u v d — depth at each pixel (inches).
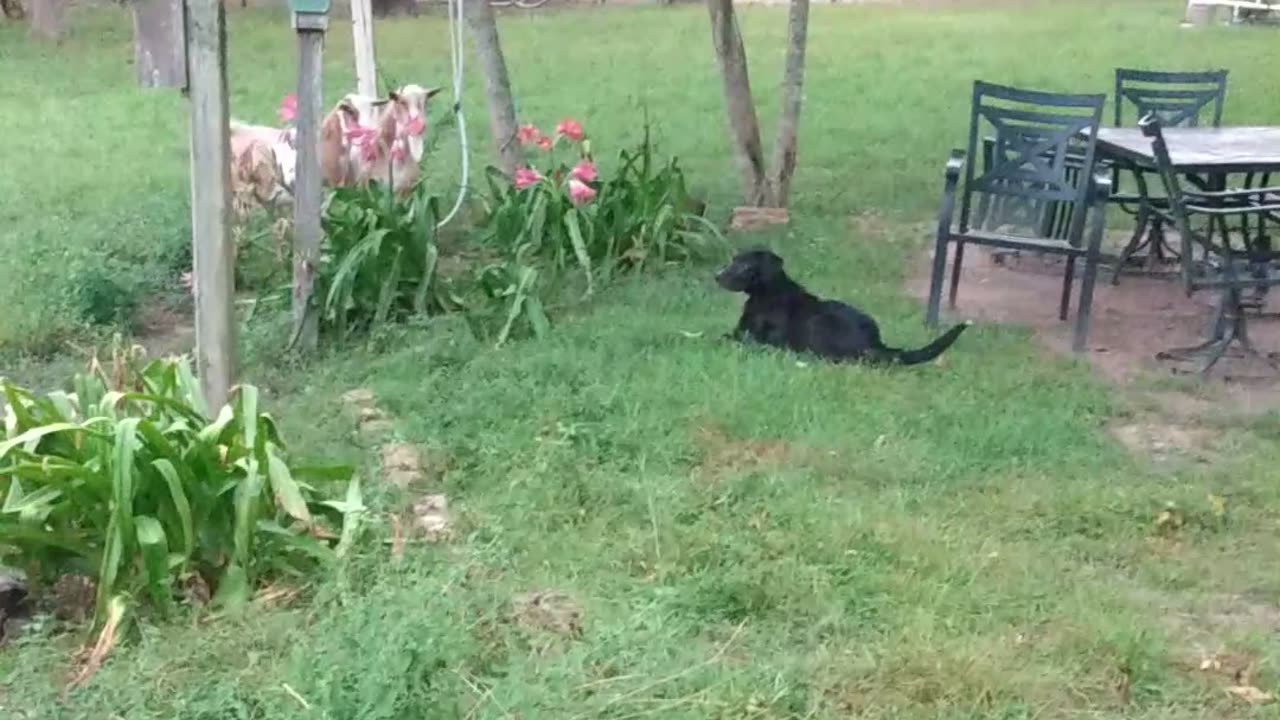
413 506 187.8
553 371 239.8
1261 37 796.6
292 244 294.5
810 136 512.7
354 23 372.8
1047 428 218.1
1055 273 328.8
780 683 141.4
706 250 327.9
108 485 157.3
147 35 192.4
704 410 221.8
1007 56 733.9
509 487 191.5
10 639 154.4
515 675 139.6
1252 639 154.6
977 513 188.4
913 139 505.4
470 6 350.9
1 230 352.5
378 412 224.5
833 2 1074.1
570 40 811.4
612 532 180.5
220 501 162.9
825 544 174.6
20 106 579.5
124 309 284.0
